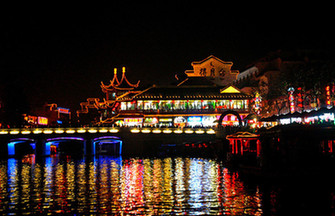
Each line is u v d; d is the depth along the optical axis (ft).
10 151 372.38
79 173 213.46
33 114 611.47
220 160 284.41
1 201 135.44
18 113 470.80
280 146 171.01
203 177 185.88
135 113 406.00
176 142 354.95
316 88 273.95
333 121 175.94
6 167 253.85
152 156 344.90
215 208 121.49
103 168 240.12
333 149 187.01
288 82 309.01
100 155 382.63
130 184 170.09
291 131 163.84
